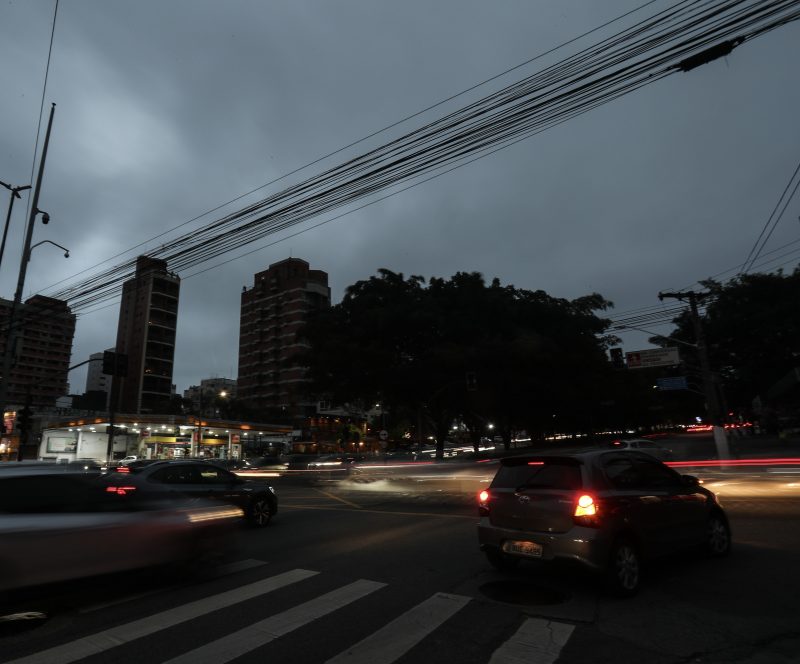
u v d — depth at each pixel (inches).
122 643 180.2
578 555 220.1
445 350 1397.6
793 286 1921.8
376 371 1480.1
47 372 3668.8
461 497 645.9
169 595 237.9
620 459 257.8
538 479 247.4
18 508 216.7
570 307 1742.1
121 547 235.8
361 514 504.1
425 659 164.9
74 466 260.8
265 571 277.9
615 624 192.4
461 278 1710.1
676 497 266.8
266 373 4249.5
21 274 847.1
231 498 419.8
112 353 1066.7
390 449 3457.2
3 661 166.2
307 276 4421.8
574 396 1598.2
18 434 2677.2
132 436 2516.0
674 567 270.2
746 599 216.4
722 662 161.0
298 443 2775.6
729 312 2026.3
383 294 1638.8
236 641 180.4
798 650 167.6
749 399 2527.1
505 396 1523.1
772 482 658.2
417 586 243.6
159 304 3966.5
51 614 213.6
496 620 197.9
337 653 169.8
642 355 1477.6
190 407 4040.4
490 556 266.7
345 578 259.6
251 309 4547.2
